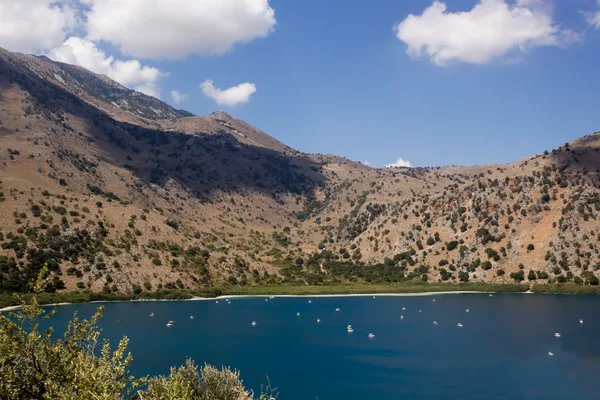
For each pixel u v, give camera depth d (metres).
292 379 81.06
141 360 90.94
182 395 27.56
